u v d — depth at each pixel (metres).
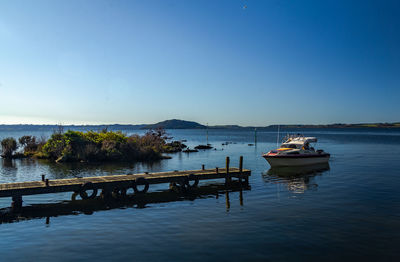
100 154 40.25
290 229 13.70
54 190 19.00
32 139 51.22
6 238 12.84
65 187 19.34
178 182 22.89
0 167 34.50
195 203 18.80
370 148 63.38
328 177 27.91
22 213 16.72
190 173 24.47
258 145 77.12
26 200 19.72
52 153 42.84
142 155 42.88
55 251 11.45
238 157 46.94
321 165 36.03
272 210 16.94
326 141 94.06
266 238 12.64
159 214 16.36
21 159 42.53
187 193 21.83
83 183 19.84
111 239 12.62
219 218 15.48
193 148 66.25
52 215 16.30
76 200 19.75
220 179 27.73
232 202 18.97
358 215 15.81
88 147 40.31
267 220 15.06
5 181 26.00
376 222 14.64
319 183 25.00
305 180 26.58
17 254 11.18
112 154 40.84
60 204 18.72
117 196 20.83
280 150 35.59
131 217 15.84
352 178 27.12
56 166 35.47
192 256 10.95
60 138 43.72
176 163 39.16
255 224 14.45
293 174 30.02
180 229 13.81
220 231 13.50
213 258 10.79
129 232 13.48
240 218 15.45
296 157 34.38
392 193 20.88
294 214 16.08
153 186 24.48
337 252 11.25
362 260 10.60
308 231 13.44
